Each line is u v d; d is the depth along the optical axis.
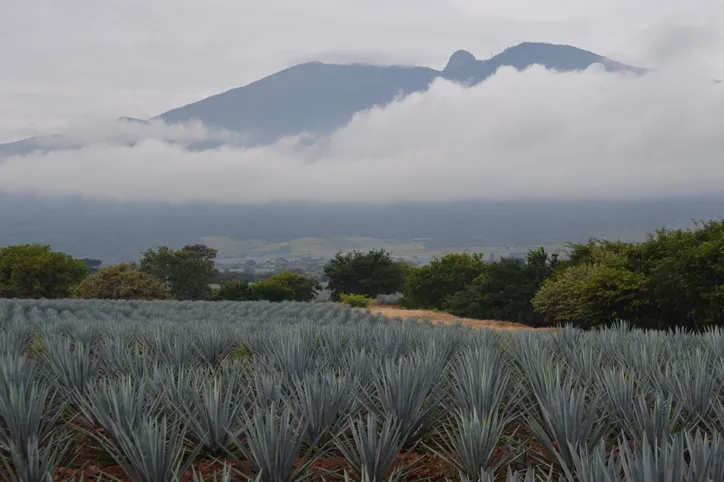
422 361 7.09
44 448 4.85
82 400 5.85
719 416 5.45
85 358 7.00
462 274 46.53
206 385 5.96
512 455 5.07
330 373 6.46
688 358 7.55
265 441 4.59
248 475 4.79
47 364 7.89
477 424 4.73
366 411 6.02
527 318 34.28
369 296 59.38
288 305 28.91
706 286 18.75
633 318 21.48
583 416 5.34
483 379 5.86
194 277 58.38
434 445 5.85
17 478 4.57
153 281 39.97
